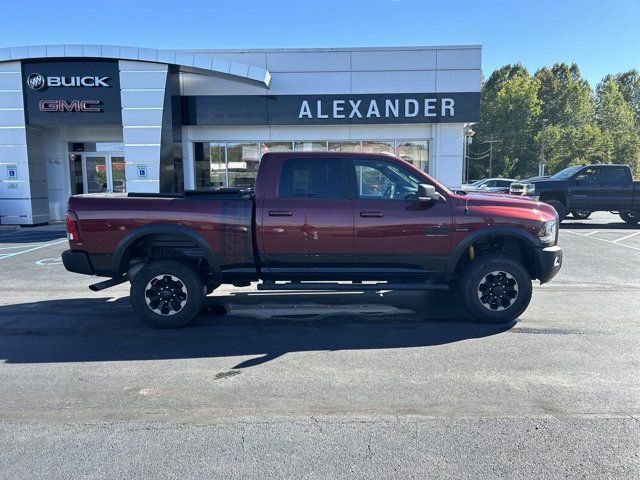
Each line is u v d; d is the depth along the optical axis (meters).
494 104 74.25
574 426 3.32
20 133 15.26
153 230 5.49
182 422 3.42
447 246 5.57
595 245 11.74
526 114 72.12
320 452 3.03
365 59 15.21
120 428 3.34
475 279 5.64
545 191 15.77
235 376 4.23
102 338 5.29
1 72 14.93
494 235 5.62
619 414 3.49
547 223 5.64
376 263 5.64
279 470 2.85
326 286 5.64
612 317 5.98
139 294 5.56
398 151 15.87
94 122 15.13
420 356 4.69
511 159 73.38
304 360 4.60
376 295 7.20
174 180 15.11
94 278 8.45
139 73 14.61
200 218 5.52
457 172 15.73
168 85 14.63
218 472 2.83
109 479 2.77
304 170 5.61
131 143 14.88
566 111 77.94
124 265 5.68
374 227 5.50
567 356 4.65
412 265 5.66
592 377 4.14
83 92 15.00
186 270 5.56
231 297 7.10
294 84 15.36
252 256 5.61
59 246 11.78
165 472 2.83
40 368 4.42
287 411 3.57
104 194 6.04
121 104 14.82
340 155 5.62
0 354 4.79
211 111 15.52
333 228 5.50
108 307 6.61
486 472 2.81
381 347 4.96
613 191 15.71
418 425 3.36
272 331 5.50
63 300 6.99
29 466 2.89
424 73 15.19
